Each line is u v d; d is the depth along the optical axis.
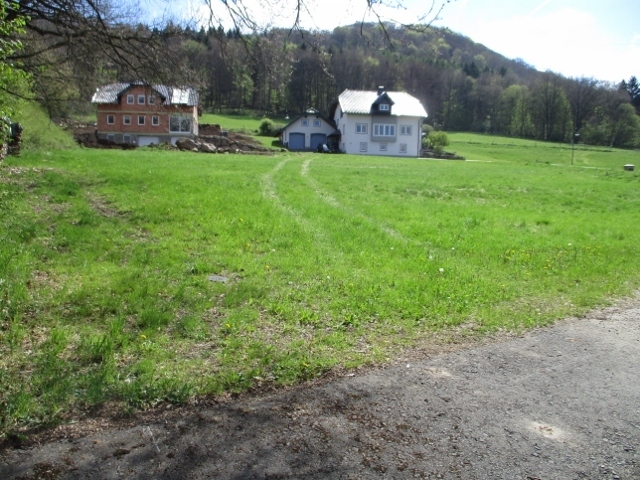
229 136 66.75
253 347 5.13
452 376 4.76
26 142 22.64
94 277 6.89
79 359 4.70
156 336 5.27
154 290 6.45
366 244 9.60
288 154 45.69
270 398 4.27
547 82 96.69
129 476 3.28
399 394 4.39
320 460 3.50
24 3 9.98
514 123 101.88
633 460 3.60
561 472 3.45
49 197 11.74
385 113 64.81
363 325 5.87
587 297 7.25
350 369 4.82
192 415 3.98
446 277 7.76
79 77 12.00
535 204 17.50
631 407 4.30
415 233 11.16
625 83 100.50
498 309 6.61
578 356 5.30
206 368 4.66
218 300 6.42
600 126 93.88
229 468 3.38
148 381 4.33
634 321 6.41
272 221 10.97
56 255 7.74
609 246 10.81
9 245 7.69
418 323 6.01
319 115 66.88
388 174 26.17
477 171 31.81
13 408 3.84
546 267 8.83
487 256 9.37
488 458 3.57
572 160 62.38
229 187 15.49
